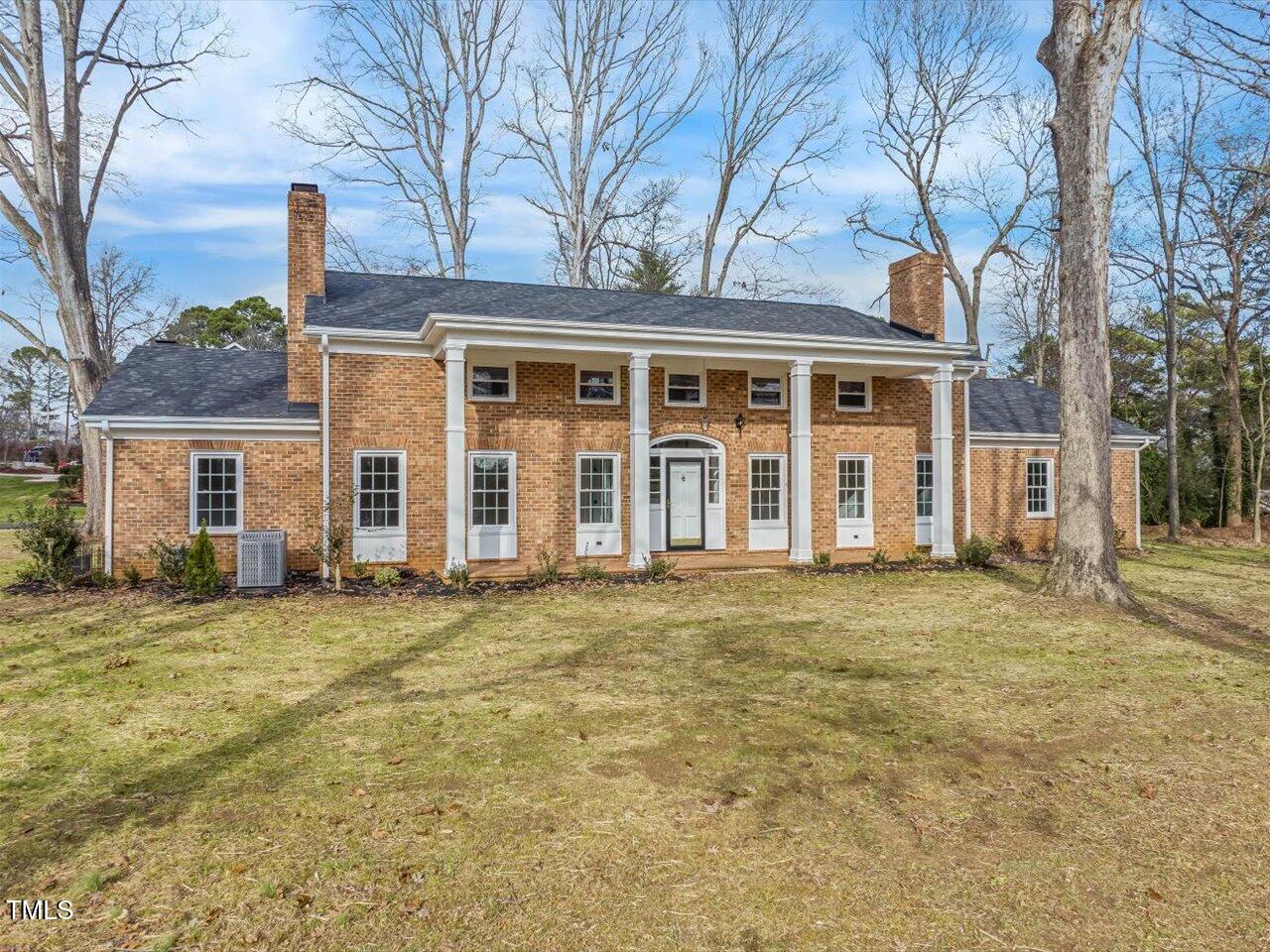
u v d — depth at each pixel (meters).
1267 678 7.98
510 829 4.48
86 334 18.81
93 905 3.71
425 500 15.52
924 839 4.41
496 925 3.54
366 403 15.09
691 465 17.98
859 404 18.94
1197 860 4.19
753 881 3.94
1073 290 12.52
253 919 3.59
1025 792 5.06
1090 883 3.95
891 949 3.38
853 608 11.91
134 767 5.47
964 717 6.59
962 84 30.16
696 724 6.35
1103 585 12.30
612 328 14.99
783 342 16.22
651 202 34.34
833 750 5.79
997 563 17.44
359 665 8.33
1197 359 30.36
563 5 30.56
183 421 14.63
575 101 31.77
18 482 41.44
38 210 18.38
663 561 15.03
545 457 16.53
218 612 11.47
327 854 4.20
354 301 16.52
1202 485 28.64
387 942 3.42
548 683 7.60
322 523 14.41
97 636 9.85
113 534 14.43
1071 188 12.40
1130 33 11.84
